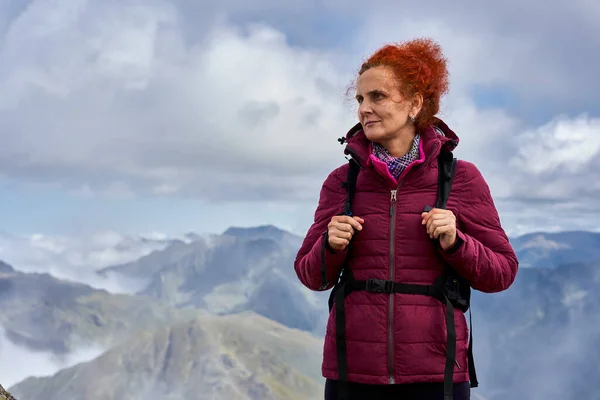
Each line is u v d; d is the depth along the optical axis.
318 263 2.20
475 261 2.10
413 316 2.11
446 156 2.23
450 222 2.06
